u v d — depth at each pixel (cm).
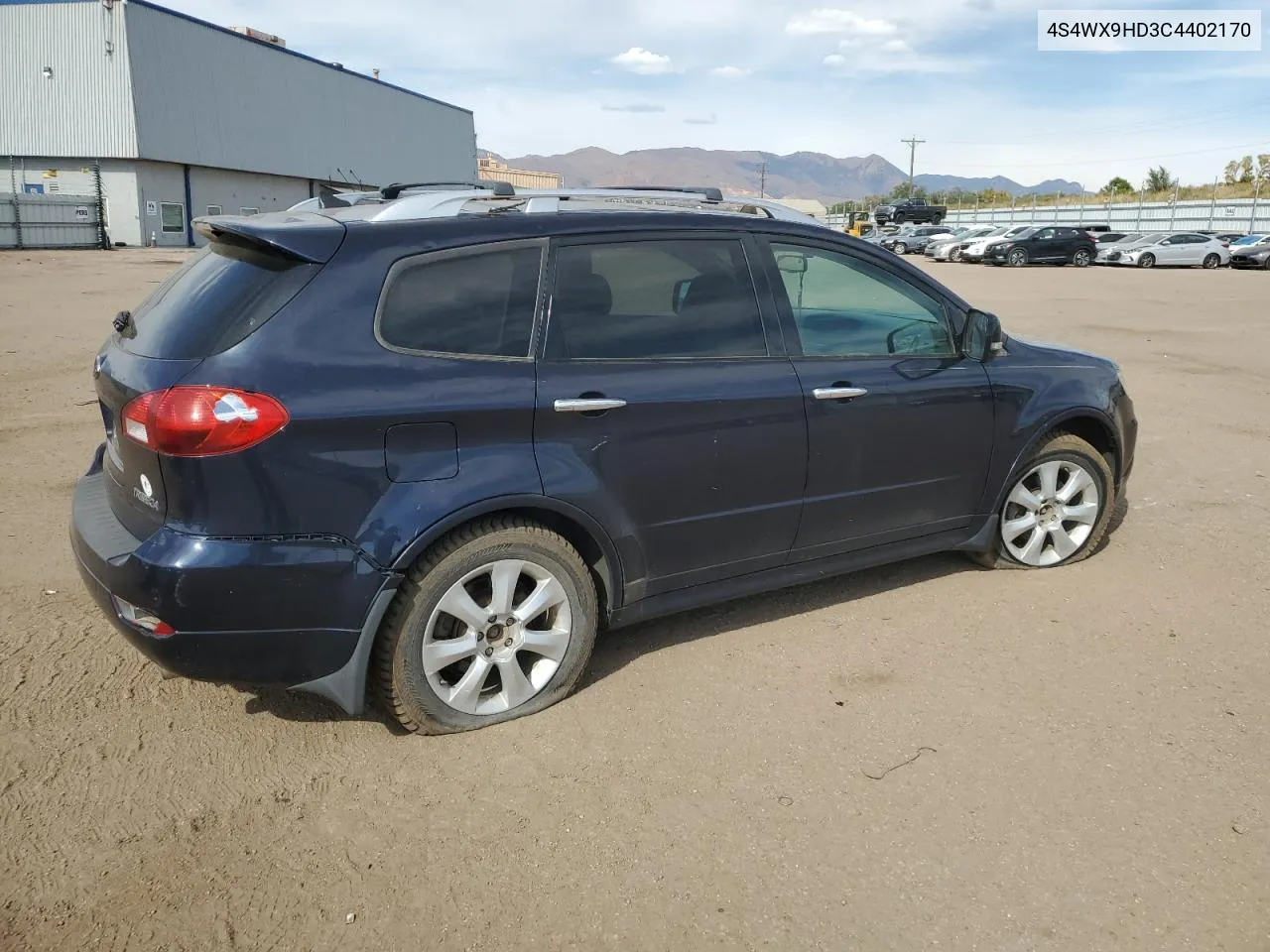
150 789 288
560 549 322
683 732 321
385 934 234
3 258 3002
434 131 7312
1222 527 527
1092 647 381
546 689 333
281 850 263
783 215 390
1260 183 6450
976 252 3903
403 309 298
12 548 472
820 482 378
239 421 269
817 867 256
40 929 234
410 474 292
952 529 430
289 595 281
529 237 322
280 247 288
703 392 344
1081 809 279
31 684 346
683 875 254
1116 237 4056
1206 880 250
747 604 424
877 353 396
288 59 5328
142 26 4241
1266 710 333
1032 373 436
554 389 315
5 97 4269
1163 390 962
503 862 259
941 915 239
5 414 766
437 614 305
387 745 313
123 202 4391
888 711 334
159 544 276
